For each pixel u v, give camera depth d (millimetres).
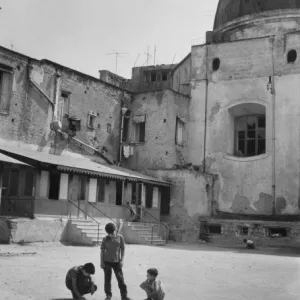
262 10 31969
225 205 30031
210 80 31750
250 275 13852
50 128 25047
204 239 28250
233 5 33719
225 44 31531
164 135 29938
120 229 23953
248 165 29609
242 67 30750
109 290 9383
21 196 20547
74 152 26547
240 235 27156
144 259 16938
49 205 20875
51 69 25531
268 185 28797
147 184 27125
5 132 22750
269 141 29125
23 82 23828
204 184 29469
